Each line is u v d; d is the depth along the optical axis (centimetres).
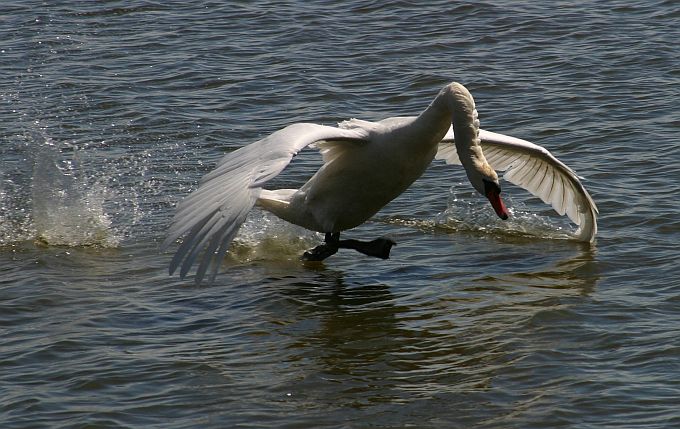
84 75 2220
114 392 1032
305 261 1409
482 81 2108
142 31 2514
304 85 2136
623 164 1653
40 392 1032
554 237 1452
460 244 1445
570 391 1007
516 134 1828
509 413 975
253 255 1428
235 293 1295
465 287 1294
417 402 1002
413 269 1366
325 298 1274
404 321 1199
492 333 1151
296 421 969
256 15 2606
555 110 1928
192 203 1033
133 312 1234
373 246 1316
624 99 1956
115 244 1461
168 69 2247
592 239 1411
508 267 1354
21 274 1353
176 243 1461
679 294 1220
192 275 1352
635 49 2234
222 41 2430
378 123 1238
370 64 2256
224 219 995
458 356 1100
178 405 1003
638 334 1121
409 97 2067
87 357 1110
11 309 1240
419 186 1639
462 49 2323
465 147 1188
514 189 1619
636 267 1317
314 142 1178
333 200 1275
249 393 1026
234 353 1119
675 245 1371
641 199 1520
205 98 2081
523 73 2150
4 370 1083
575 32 2377
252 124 1944
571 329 1147
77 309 1241
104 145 1839
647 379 1022
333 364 1091
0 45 2423
